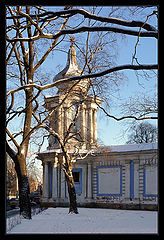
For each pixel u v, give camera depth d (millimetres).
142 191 40875
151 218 24484
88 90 26250
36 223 18641
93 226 16938
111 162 44406
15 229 15164
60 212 32844
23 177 21734
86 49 24250
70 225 17453
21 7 20312
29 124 22469
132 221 20672
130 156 42344
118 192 43250
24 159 22000
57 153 47125
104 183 44781
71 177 28250
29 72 23047
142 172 41219
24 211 21203
